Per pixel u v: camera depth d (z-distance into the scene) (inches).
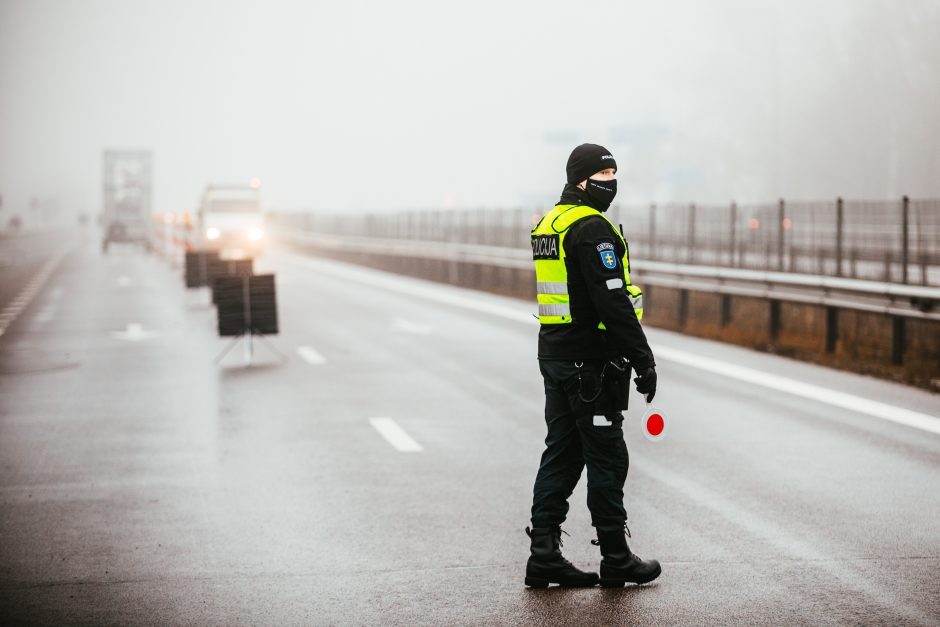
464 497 1105.4
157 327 2869.1
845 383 1812.3
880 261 3253.0
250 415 1598.2
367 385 1867.6
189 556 914.7
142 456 1325.0
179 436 1449.3
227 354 2304.4
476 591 810.8
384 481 1178.6
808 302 2240.4
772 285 2453.2
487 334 2642.7
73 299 3774.6
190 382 1927.9
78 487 1171.3
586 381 781.9
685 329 2637.8
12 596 815.7
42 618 767.1
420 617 756.0
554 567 808.9
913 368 1932.8
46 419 1585.9
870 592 796.0
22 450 1369.3
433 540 951.0
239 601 797.9
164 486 1171.3
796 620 738.2
